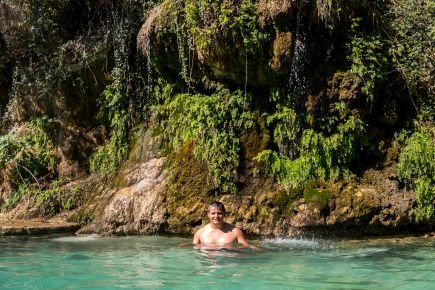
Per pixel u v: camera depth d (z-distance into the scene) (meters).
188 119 7.26
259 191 6.72
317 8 6.51
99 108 8.47
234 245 5.69
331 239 6.31
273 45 6.59
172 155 7.25
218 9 6.70
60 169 8.44
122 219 6.93
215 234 5.80
